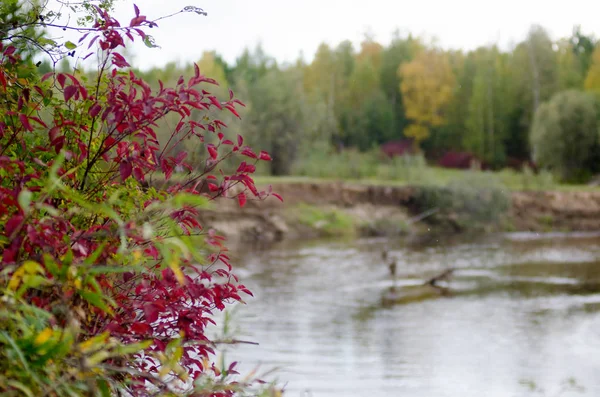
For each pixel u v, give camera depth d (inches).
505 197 2289.6
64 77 125.6
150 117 125.4
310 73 4630.9
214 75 3161.9
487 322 783.7
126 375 110.3
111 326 102.9
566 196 2465.6
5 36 140.6
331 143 4079.7
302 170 2726.4
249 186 134.2
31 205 101.7
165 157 136.9
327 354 604.1
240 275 1186.6
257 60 4630.9
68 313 87.8
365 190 2306.8
